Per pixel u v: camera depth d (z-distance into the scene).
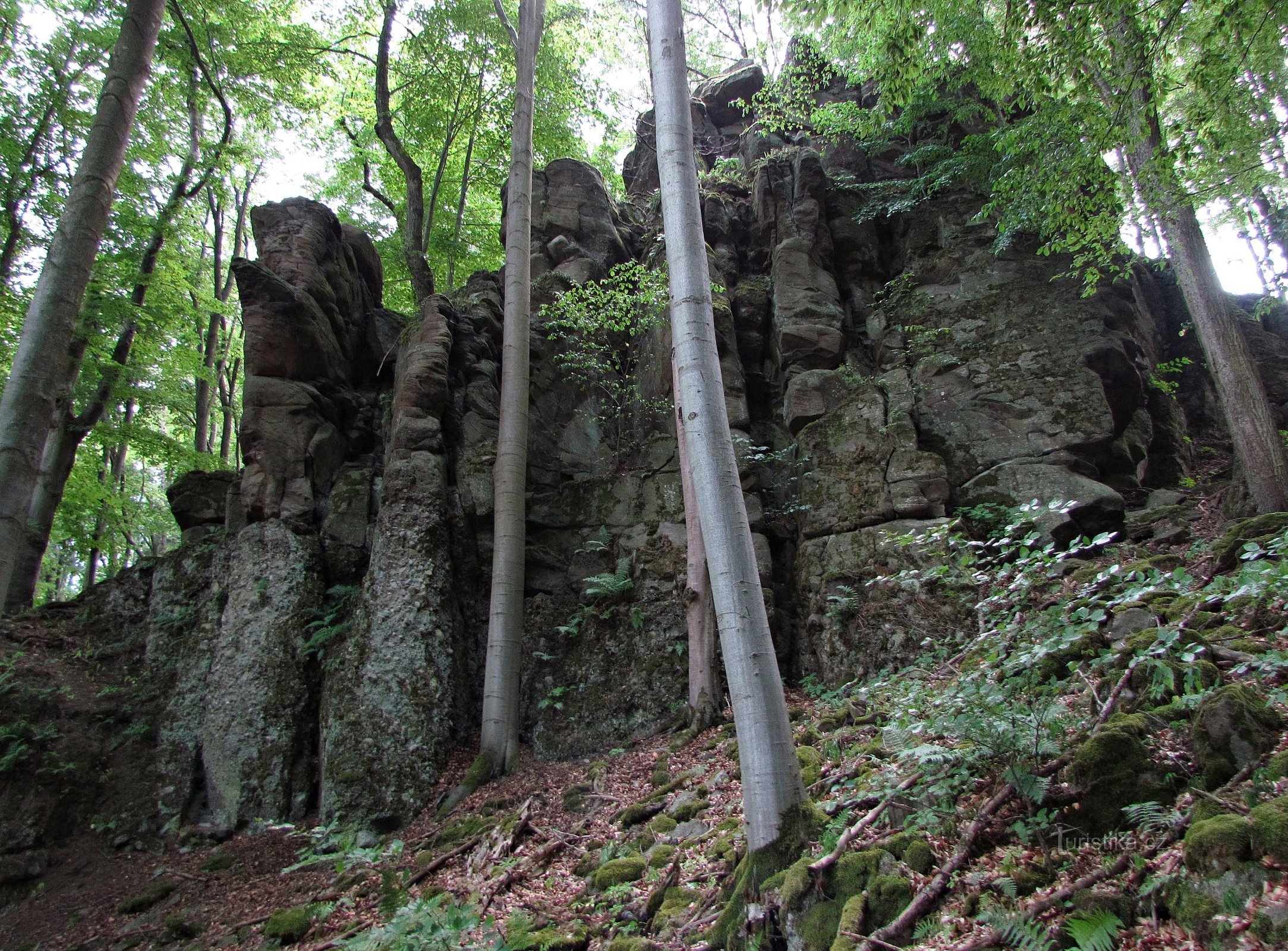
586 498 13.17
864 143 16.09
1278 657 4.49
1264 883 3.13
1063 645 4.99
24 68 16.16
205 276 22.86
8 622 13.24
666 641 11.22
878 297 14.26
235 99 19.58
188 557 13.05
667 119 6.52
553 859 7.68
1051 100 9.72
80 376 17.17
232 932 7.64
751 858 5.07
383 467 13.44
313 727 11.02
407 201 18.55
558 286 15.43
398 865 8.38
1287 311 15.39
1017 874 3.98
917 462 10.99
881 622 9.97
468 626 11.91
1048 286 12.81
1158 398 12.98
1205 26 8.97
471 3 18.94
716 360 5.91
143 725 11.44
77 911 9.11
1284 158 8.75
